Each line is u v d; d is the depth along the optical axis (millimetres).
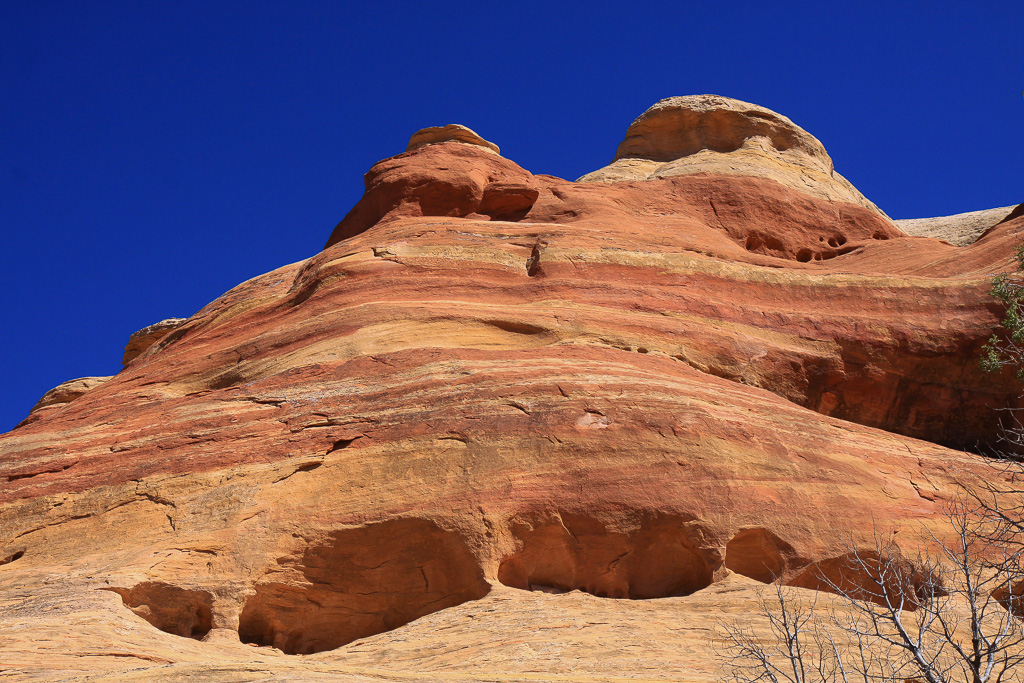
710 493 15648
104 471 17656
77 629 13125
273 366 20125
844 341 21938
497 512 15477
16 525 16984
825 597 14086
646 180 30781
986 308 22438
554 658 12211
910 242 27688
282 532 15578
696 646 12516
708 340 20938
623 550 15328
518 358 18875
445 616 14312
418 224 25000
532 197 27922
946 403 22016
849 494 16172
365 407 17656
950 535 15828
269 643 15094
